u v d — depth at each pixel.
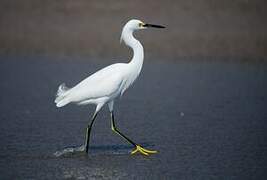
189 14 30.73
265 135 13.72
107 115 16.31
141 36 27.55
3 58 25.72
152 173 11.05
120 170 11.28
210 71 22.69
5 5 33.09
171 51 25.80
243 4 31.89
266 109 16.56
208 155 12.16
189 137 13.66
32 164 11.69
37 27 30.09
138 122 15.34
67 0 33.25
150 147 12.88
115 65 12.58
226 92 19.05
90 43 27.45
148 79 21.38
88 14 31.39
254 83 20.44
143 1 32.47
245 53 25.45
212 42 26.83
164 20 29.91
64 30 29.47
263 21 29.97
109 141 13.53
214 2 32.16
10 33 29.27
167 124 15.04
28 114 16.38
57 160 11.97
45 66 24.08
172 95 18.81
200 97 18.38
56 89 20.00
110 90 12.23
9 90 19.91
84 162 11.84
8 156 12.22
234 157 11.98
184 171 11.14
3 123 15.25
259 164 11.49
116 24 29.84
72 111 16.84
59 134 14.12
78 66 23.86
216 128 14.47
